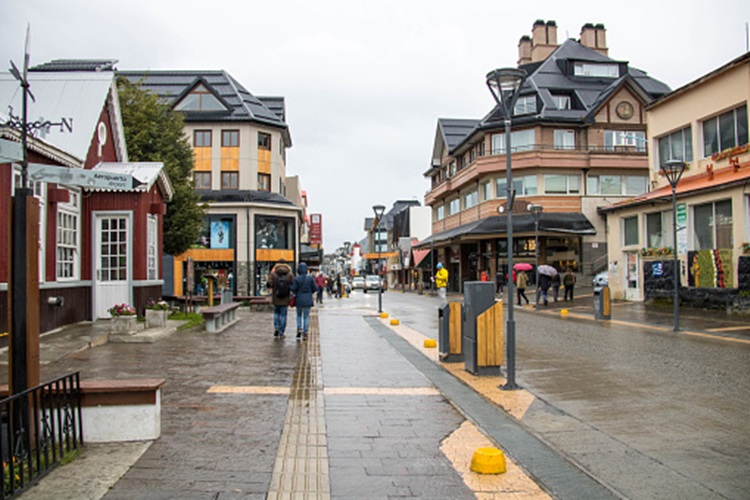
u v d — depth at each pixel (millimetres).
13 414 4625
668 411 7125
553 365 10523
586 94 42281
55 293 13086
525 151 38750
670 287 22484
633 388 8453
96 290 14961
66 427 5121
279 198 43031
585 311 23250
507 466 5121
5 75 16203
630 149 39969
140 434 5582
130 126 23844
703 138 22672
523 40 52000
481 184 42938
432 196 56438
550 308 25547
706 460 5371
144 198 15367
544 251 39469
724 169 20797
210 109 42375
